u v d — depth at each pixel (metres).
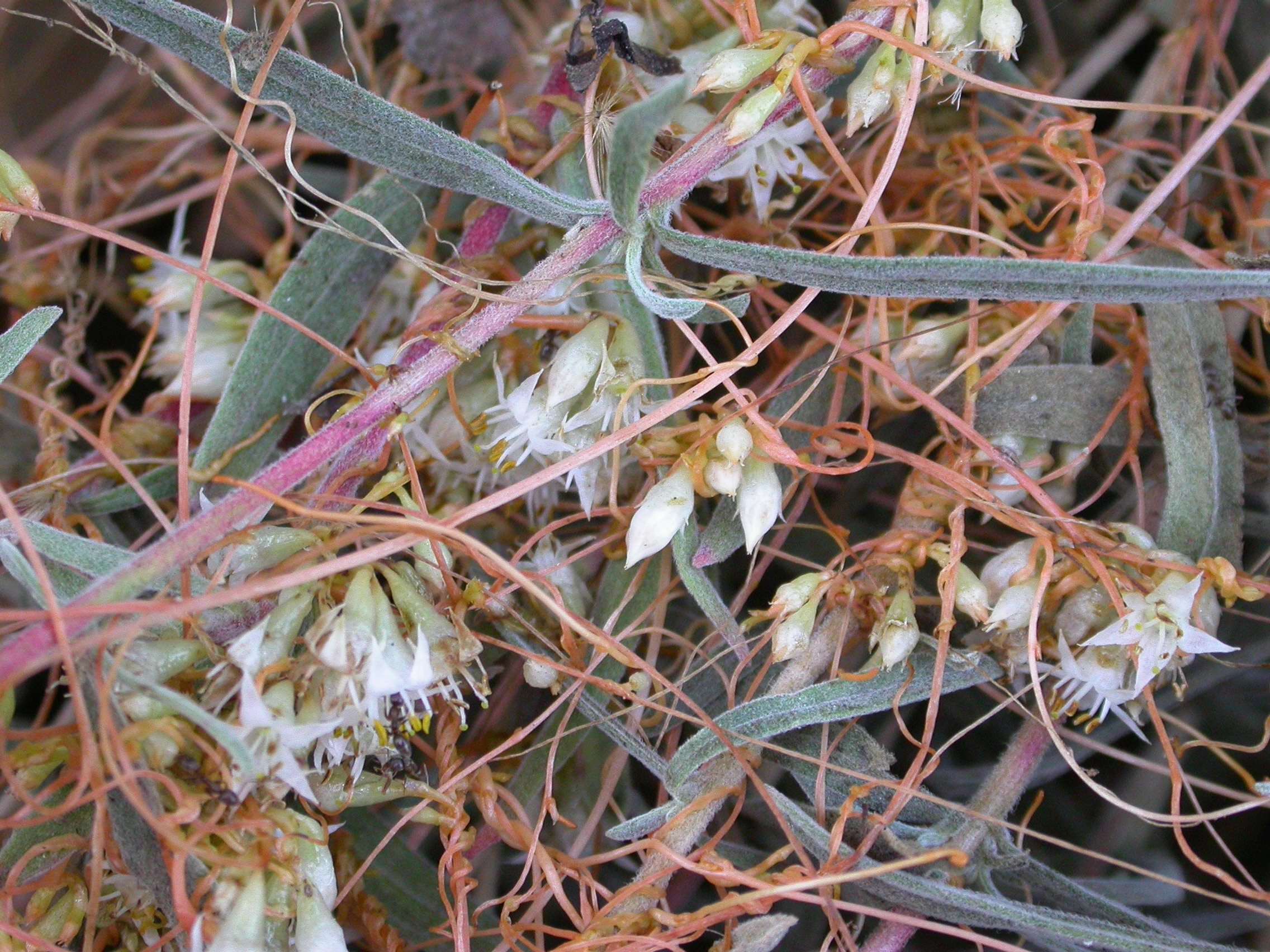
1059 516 0.09
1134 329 0.09
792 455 0.08
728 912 0.08
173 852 0.07
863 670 0.08
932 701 0.08
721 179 0.09
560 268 0.08
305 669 0.07
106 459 0.09
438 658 0.08
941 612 0.08
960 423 0.09
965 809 0.08
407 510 0.08
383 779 0.08
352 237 0.08
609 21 0.08
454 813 0.08
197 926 0.07
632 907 0.08
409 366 0.08
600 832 0.09
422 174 0.08
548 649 0.09
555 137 0.09
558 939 0.09
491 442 0.09
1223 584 0.08
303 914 0.07
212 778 0.07
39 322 0.08
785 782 0.09
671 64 0.09
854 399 0.09
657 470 0.09
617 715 0.08
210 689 0.07
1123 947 0.08
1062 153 0.09
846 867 0.08
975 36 0.09
